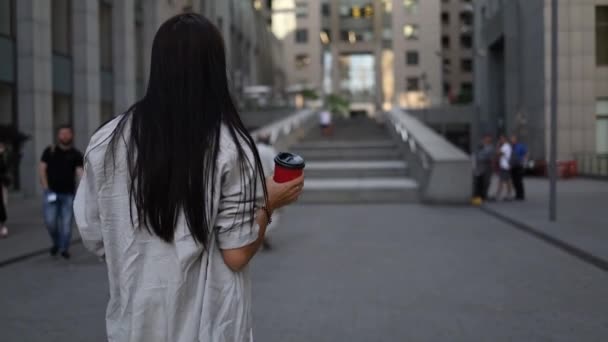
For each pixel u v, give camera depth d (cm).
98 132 190
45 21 1994
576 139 3095
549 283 736
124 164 183
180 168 175
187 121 180
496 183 2552
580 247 922
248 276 191
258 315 598
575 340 514
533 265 850
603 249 904
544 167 3080
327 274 798
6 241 1085
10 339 530
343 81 8875
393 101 7375
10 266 880
